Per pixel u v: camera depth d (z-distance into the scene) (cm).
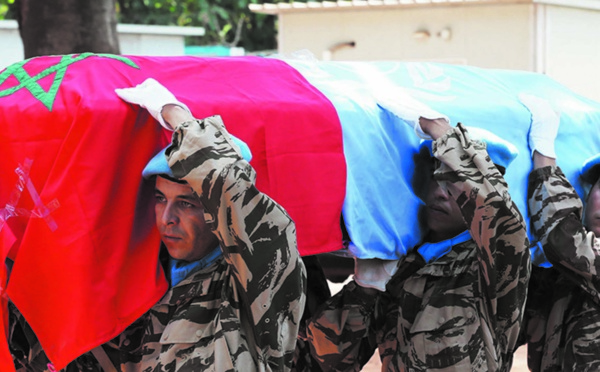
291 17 1998
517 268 427
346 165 413
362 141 424
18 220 367
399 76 489
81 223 350
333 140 410
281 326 372
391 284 477
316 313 475
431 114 424
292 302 372
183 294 383
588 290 474
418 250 467
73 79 373
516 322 446
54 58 396
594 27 1853
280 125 395
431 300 449
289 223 362
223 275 380
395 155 441
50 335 355
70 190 350
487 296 439
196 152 346
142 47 1945
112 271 359
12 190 367
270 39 3145
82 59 388
